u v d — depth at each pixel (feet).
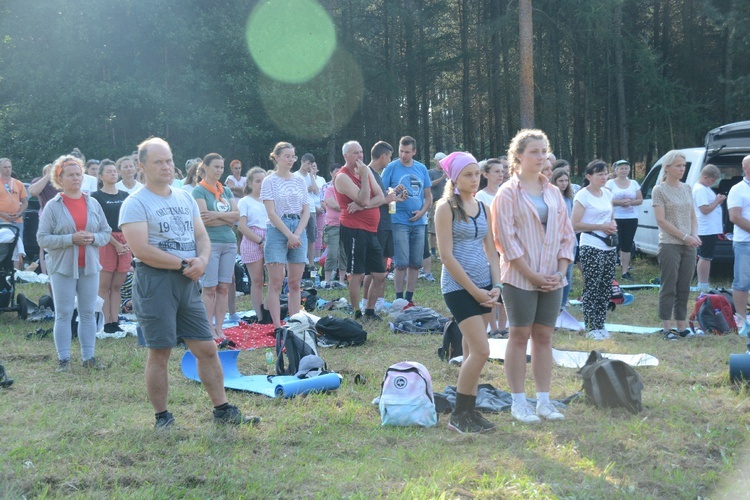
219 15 97.91
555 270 17.74
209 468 14.52
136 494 13.09
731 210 29.14
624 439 16.39
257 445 15.99
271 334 29.09
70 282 23.16
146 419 17.93
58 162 23.29
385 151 31.81
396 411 17.43
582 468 14.70
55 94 91.97
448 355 24.54
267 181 28.30
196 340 17.07
